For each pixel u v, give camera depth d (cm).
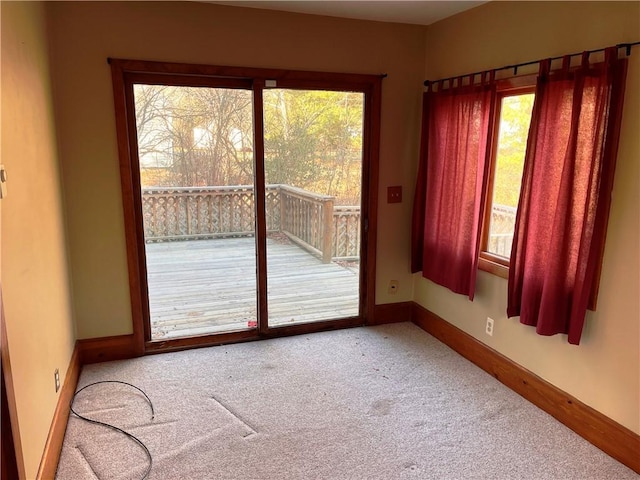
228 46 302
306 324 364
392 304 386
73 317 296
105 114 287
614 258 214
